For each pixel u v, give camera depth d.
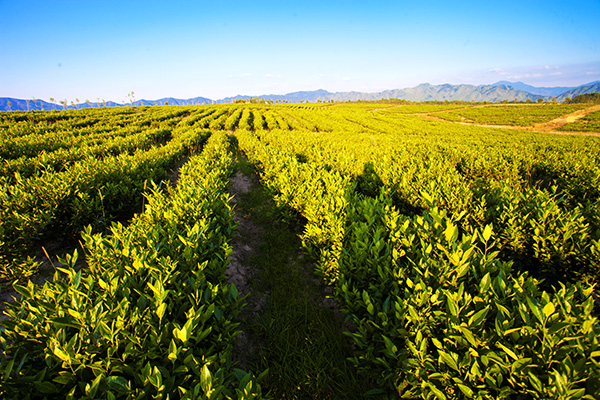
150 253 2.84
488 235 2.72
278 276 4.45
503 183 5.37
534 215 4.33
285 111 62.16
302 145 14.20
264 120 42.28
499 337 1.84
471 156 11.59
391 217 3.77
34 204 4.64
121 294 2.24
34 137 14.35
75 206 4.95
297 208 5.58
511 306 2.19
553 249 3.73
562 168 9.67
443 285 2.45
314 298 3.95
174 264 2.55
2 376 1.57
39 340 1.82
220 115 46.38
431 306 2.21
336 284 3.53
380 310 2.61
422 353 1.91
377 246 2.96
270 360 2.99
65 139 15.30
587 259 3.50
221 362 2.00
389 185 6.94
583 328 1.69
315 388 2.69
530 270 4.23
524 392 1.61
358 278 3.02
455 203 5.15
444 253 2.88
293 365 2.92
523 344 1.81
